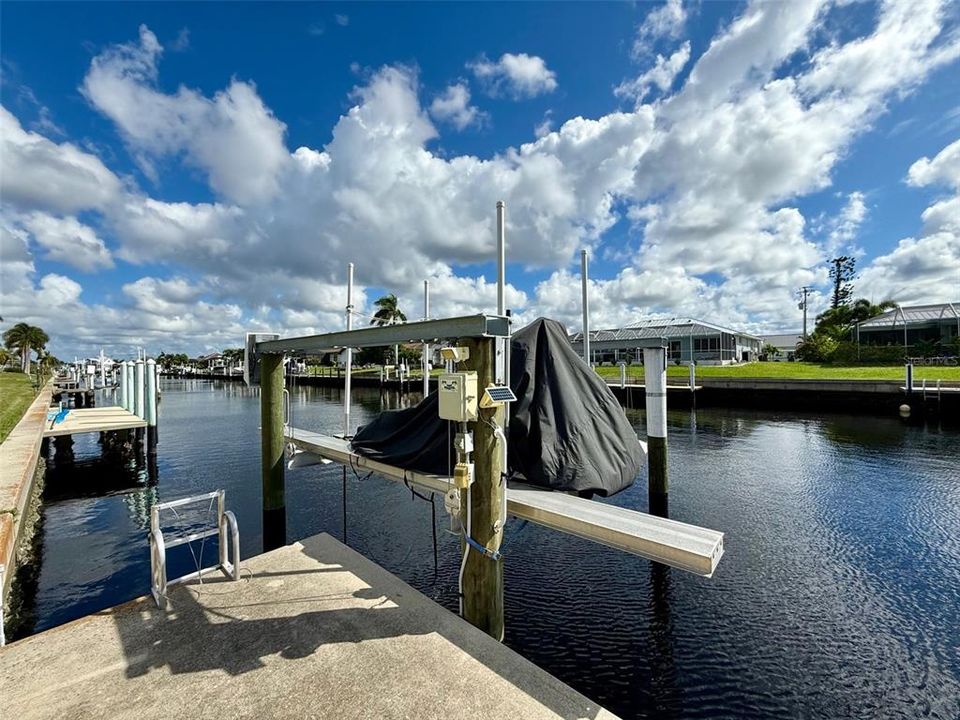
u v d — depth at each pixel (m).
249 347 6.84
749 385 22.92
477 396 3.46
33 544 7.38
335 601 3.52
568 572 5.77
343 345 4.93
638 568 5.85
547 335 5.12
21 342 65.62
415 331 3.93
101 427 13.33
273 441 6.78
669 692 3.79
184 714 2.40
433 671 2.72
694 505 8.35
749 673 4.01
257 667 2.77
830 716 3.54
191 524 8.16
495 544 3.53
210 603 3.50
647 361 7.65
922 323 34.00
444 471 4.68
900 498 8.63
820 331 42.69
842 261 57.53
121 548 7.15
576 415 4.59
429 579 5.73
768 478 10.13
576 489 4.13
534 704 2.45
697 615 4.85
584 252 8.60
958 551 6.36
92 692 2.56
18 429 12.82
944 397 17.45
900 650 4.27
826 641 4.41
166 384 70.44
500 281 5.29
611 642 4.43
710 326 38.25
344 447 6.41
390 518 7.86
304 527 7.50
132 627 3.19
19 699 2.51
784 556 6.22
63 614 5.34
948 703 3.64
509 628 4.65
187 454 14.53
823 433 15.72
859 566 5.91
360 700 2.49
